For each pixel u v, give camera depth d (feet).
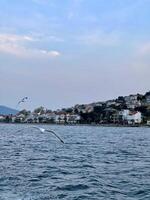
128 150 240.12
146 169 145.59
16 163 157.89
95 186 108.78
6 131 574.97
